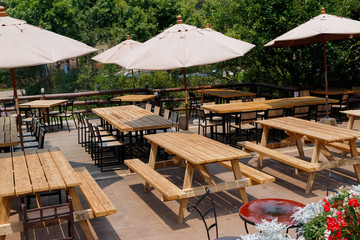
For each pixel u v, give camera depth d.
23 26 5.29
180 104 17.19
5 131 6.76
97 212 4.02
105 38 32.81
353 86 12.38
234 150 5.17
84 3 35.03
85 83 29.20
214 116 10.12
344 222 2.59
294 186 5.96
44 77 36.97
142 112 8.70
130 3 30.59
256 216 3.16
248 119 8.17
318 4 11.52
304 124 6.73
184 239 4.35
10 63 4.62
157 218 4.98
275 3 11.82
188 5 31.20
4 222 4.01
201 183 6.30
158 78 17.88
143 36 28.17
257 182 5.01
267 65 13.59
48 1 32.50
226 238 3.33
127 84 19.55
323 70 12.90
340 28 7.20
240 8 12.95
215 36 6.23
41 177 4.22
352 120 7.88
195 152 5.09
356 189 3.15
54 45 5.15
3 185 4.00
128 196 5.80
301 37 7.45
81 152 8.51
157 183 5.00
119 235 4.51
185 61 5.47
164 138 6.15
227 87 13.68
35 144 7.53
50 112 11.25
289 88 11.99
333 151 7.81
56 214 3.62
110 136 7.96
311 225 2.80
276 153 6.26
